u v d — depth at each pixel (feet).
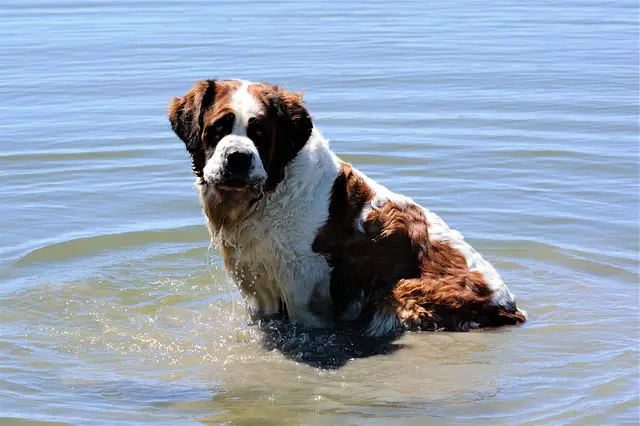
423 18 80.89
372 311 27.99
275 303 29.01
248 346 27.02
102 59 62.85
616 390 23.48
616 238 35.04
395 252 27.96
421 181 40.91
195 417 22.47
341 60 62.75
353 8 85.81
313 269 27.71
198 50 65.46
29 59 62.75
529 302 29.96
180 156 43.96
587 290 30.83
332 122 48.80
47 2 87.66
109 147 44.88
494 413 22.50
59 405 22.91
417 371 25.17
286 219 27.30
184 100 27.43
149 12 82.53
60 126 47.93
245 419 22.36
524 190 39.91
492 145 45.50
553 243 34.55
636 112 51.26
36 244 34.14
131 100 52.70
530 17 82.38
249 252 27.99
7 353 25.98
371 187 28.53
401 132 47.24
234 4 87.61
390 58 63.67
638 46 69.10
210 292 30.99
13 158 43.19
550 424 21.81
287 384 24.45
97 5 86.33
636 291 30.73
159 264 33.12
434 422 22.08
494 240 34.96
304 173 27.27
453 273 28.14
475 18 81.35
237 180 25.08
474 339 27.09
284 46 67.10
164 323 28.53
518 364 25.43
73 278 31.58
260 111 25.90
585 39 71.87
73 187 40.04
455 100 53.47
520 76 59.36
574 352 26.12
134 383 24.43
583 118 50.14
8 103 52.21
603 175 41.78
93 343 26.96
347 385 24.38
